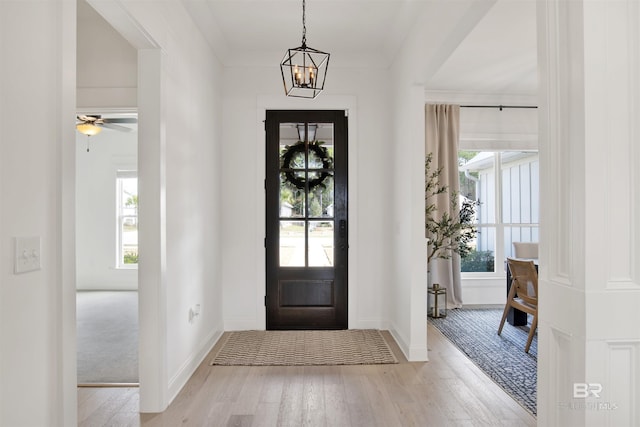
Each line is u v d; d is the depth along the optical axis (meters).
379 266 3.95
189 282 2.86
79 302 5.48
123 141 6.61
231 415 2.27
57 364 1.40
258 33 3.46
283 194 4.00
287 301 3.99
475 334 3.85
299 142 4.00
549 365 1.38
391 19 3.21
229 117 3.93
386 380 2.76
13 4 1.22
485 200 5.39
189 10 2.84
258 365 3.03
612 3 1.23
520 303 3.59
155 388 2.32
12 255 1.21
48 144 1.37
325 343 3.53
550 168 1.37
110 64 2.96
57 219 1.41
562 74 1.33
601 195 1.21
